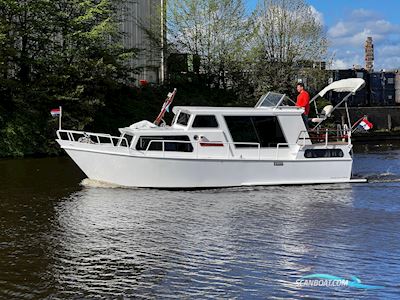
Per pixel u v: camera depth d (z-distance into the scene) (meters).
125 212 13.39
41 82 27.05
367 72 50.84
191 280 8.70
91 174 16.55
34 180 18.11
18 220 12.55
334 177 17.33
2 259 9.66
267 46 42.44
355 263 9.57
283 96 17.23
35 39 27.55
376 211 13.75
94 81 28.44
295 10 42.62
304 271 9.16
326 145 17.09
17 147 25.30
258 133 16.67
